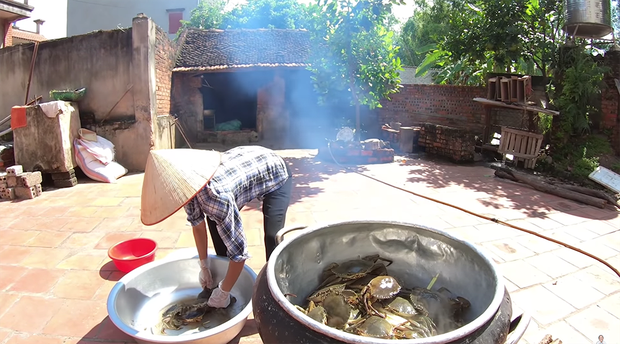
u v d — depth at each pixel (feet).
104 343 8.34
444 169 25.59
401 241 7.64
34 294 10.18
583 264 12.28
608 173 21.36
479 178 23.29
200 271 9.60
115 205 17.31
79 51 24.18
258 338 8.48
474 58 31.22
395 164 26.96
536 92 29.35
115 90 23.99
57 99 21.89
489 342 4.59
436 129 29.81
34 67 25.17
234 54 36.24
